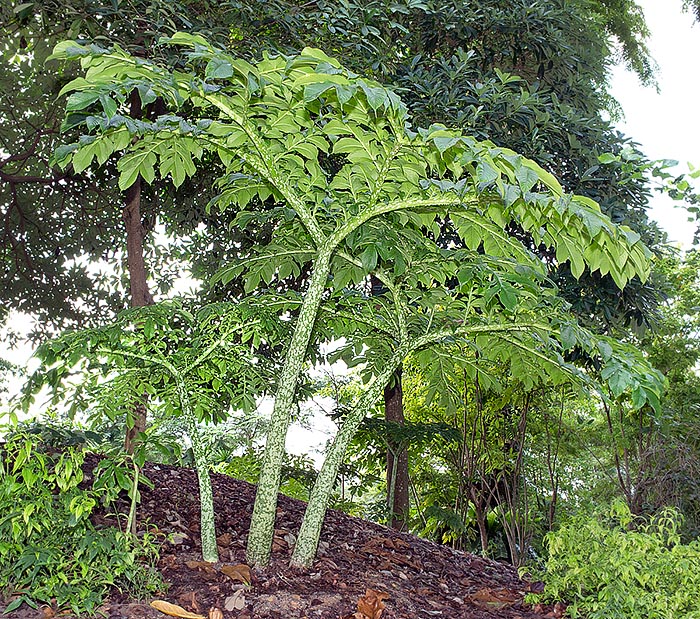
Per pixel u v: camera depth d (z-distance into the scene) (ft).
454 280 18.10
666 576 10.60
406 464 24.17
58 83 20.17
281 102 9.53
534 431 31.32
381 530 16.12
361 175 10.93
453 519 23.18
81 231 23.53
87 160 10.27
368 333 14.10
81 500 8.32
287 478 22.70
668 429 27.55
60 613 8.03
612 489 29.68
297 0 16.02
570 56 20.59
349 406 22.88
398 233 12.01
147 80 8.86
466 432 29.48
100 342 10.37
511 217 11.57
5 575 8.00
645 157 9.59
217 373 11.91
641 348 28.96
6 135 22.11
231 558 10.78
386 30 18.93
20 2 15.16
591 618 10.30
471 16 18.20
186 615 8.43
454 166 10.36
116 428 16.87
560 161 18.26
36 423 14.32
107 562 8.73
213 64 7.80
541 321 11.49
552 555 11.69
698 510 25.85
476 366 14.42
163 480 15.15
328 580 10.87
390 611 10.20
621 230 9.37
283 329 12.16
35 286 23.81
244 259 13.41
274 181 10.76
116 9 13.38
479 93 16.15
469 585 13.30
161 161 11.16
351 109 9.39
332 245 10.94
